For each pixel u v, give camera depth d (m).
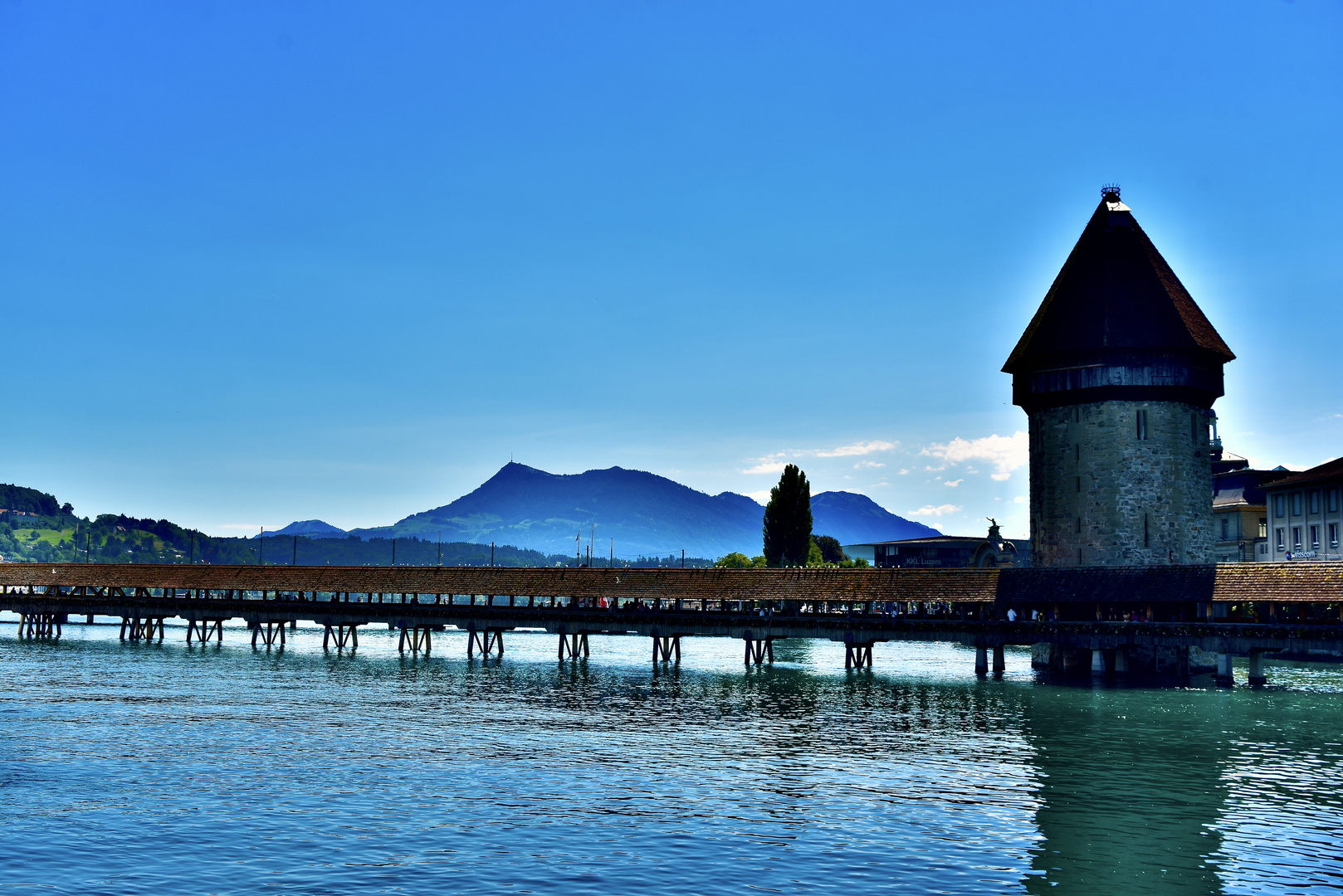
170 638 125.81
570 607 98.56
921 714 62.62
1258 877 31.38
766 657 109.06
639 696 71.75
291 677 82.62
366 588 107.88
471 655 100.62
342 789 41.81
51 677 80.81
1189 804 39.78
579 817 37.69
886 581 87.12
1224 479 139.25
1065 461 88.69
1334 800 40.28
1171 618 81.62
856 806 39.50
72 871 31.28
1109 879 31.20
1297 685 77.25
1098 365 86.44
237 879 30.75
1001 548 142.12
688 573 94.94
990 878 31.22
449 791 41.69
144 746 50.81
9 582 124.56
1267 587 73.69
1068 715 62.03
